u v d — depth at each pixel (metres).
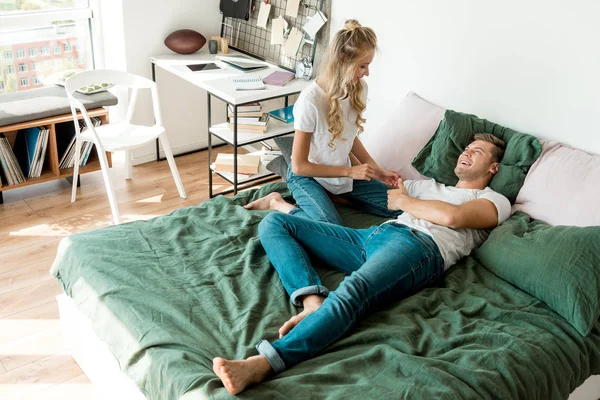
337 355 1.86
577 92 2.53
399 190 2.52
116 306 2.04
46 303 2.71
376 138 3.04
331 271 2.35
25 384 2.28
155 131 3.47
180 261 2.29
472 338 1.93
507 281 2.24
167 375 1.77
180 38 3.79
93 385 2.30
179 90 4.03
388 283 2.09
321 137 2.64
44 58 3.88
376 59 3.28
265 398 1.67
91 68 4.09
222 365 1.70
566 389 1.94
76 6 3.85
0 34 3.65
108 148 3.22
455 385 1.72
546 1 2.53
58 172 3.54
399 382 1.73
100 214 3.43
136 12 3.71
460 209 2.33
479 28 2.79
